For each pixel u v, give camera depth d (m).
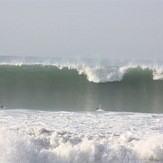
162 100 78.00
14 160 24.77
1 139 26.41
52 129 33.78
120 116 44.12
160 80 81.44
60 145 26.88
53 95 78.75
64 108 69.38
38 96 77.81
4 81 81.94
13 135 27.38
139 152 26.72
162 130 35.81
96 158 26.09
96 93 80.00
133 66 82.38
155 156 26.48
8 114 42.69
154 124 38.97
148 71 81.31
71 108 69.56
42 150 25.89
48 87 81.12
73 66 82.25
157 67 81.88
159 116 44.69
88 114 45.22
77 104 73.81
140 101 77.62
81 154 25.95
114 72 81.06
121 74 81.12
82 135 30.50
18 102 73.94
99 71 81.44
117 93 79.00
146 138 30.52
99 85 81.19
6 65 83.12
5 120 38.34
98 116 43.66
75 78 81.62
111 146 26.98
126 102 76.19
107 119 41.56
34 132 29.84
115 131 34.62
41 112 45.53
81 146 26.44
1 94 78.12
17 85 81.31
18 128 30.55
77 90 80.12
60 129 34.50
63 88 81.25
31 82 82.00
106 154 26.17
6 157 24.77
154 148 26.80
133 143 28.27
